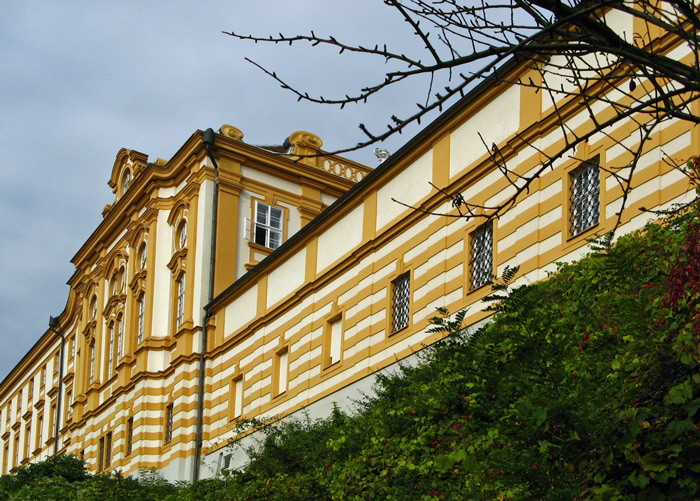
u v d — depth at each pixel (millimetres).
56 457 34062
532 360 9594
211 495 20375
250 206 34562
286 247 28734
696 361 7891
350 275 25609
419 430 13164
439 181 22609
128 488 29172
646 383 8195
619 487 7680
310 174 36312
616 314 10398
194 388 31922
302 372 26922
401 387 16734
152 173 35812
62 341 47531
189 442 31469
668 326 8734
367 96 5934
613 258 12102
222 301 31984
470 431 11492
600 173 17797
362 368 24156
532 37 5805
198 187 34188
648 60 5957
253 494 18391
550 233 18859
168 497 23531
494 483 9430
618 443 7711
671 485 7500
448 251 21812
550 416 8219
